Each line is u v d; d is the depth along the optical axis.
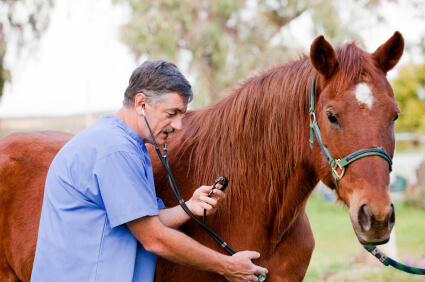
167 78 1.95
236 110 2.23
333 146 1.90
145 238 1.89
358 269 5.51
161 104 1.95
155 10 12.87
